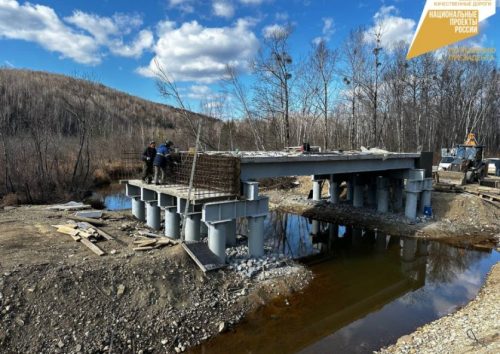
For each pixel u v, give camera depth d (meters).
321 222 21.84
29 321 8.04
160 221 15.27
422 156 20.62
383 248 17.22
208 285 10.62
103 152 41.03
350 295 12.03
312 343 8.99
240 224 20.42
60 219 14.10
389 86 42.00
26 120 35.94
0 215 14.87
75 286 9.02
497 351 6.04
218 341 8.91
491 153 57.62
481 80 52.38
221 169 12.97
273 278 12.09
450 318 9.99
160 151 15.02
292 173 15.06
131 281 9.66
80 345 7.84
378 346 8.88
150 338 8.48
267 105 34.97
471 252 16.58
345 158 16.92
